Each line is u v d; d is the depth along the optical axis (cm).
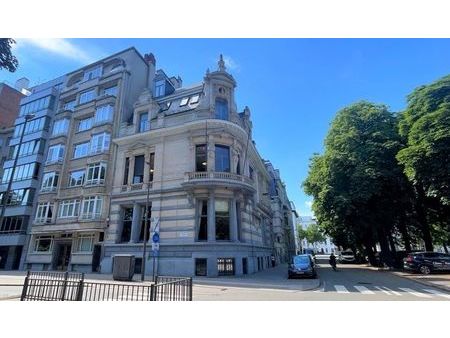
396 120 2645
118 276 1742
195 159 2405
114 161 2797
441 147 1902
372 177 2314
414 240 3734
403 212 2695
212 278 1958
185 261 2155
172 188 2384
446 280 1666
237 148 2550
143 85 3372
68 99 3534
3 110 4394
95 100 3128
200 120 2414
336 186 2633
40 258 2912
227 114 2617
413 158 2042
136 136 2677
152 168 2600
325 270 2878
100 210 2669
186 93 2838
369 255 3388
